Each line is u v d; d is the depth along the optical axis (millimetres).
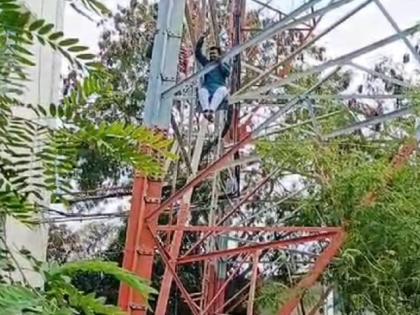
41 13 6426
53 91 6848
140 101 14969
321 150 9078
